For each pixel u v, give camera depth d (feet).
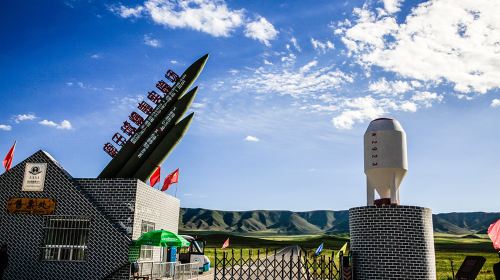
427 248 54.03
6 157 77.71
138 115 85.46
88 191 71.67
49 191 69.00
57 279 66.03
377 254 53.98
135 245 67.00
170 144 83.25
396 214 54.39
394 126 60.39
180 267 80.23
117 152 84.23
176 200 94.53
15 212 68.54
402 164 58.90
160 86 86.58
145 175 83.25
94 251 66.64
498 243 46.11
